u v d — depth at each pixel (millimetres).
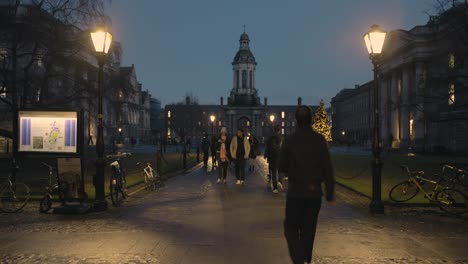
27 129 12445
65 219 10695
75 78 25250
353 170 26469
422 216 11266
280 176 16500
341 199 14445
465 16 29359
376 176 11797
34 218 10844
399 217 11102
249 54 134875
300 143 5875
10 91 23312
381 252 7621
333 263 6945
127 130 109688
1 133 23594
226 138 19547
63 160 11891
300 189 5770
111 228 9578
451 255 7461
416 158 43312
